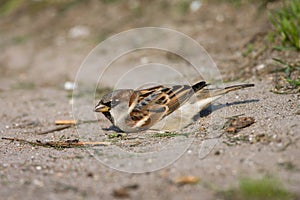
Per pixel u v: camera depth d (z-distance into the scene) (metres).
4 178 7.76
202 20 18.78
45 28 22.45
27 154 9.15
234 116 9.91
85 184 7.35
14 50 20.86
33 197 6.97
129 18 20.80
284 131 8.55
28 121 12.31
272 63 13.30
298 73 12.14
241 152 8.01
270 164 7.40
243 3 18.64
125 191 6.94
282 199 6.43
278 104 10.25
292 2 14.61
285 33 13.98
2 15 25.17
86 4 23.28
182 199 6.64
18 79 17.92
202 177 7.23
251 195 6.59
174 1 20.91
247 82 12.45
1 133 11.28
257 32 16.06
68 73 17.66
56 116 12.58
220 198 6.62
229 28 17.47
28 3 25.62
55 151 9.24
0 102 14.66
